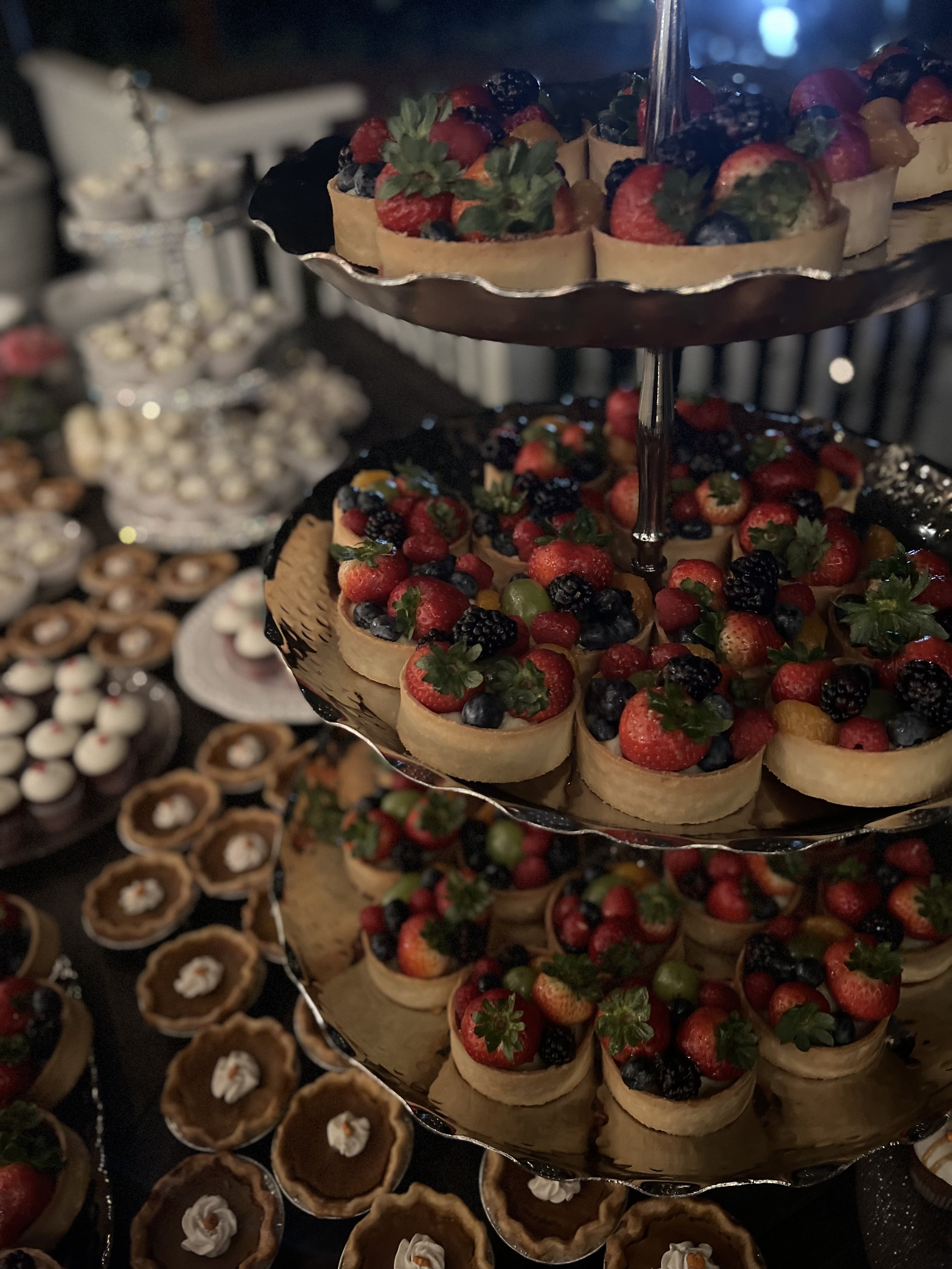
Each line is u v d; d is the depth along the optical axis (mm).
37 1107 612
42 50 2256
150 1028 691
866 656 527
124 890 768
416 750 497
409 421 1356
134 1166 621
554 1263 550
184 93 1949
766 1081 557
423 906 642
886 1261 534
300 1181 591
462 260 456
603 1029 543
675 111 499
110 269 2062
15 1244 557
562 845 674
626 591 564
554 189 457
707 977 620
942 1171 528
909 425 1095
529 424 761
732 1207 567
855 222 466
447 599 536
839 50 1056
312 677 535
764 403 1188
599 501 666
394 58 2020
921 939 607
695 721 450
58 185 2283
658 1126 535
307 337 1594
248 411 1370
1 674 1000
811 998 552
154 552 1135
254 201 545
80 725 917
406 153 460
